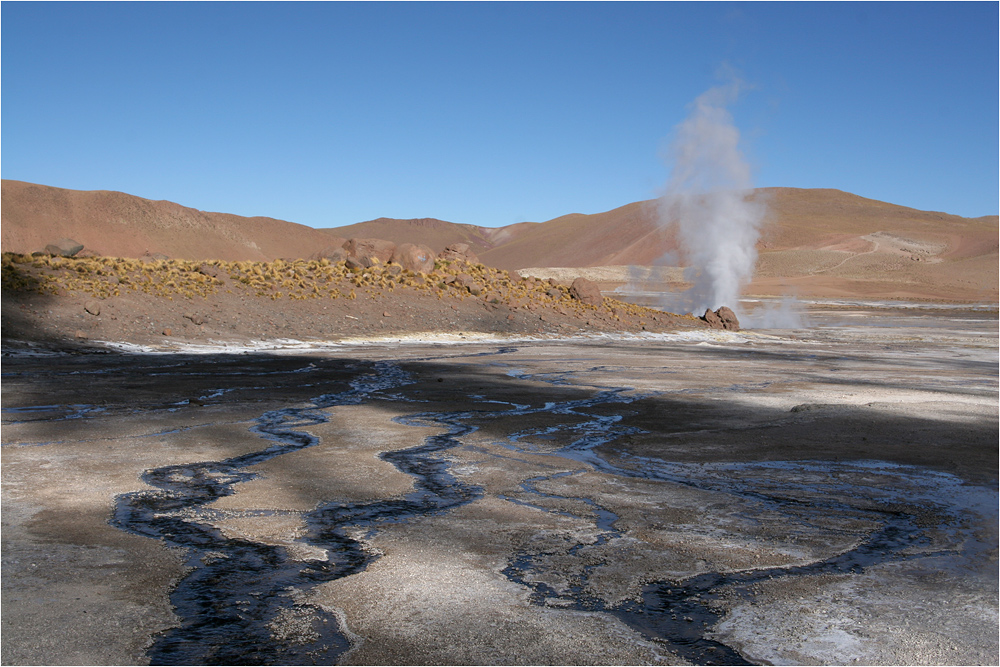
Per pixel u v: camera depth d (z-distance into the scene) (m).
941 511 6.89
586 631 4.32
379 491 7.32
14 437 9.67
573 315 35.72
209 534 5.95
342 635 4.23
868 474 8.28
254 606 4.60
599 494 7.33
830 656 4.08
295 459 8.67
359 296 32.00
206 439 9.73
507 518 6.50
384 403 13.19
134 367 17.98
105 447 9.15
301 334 26.69
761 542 5.93
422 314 31.53
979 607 4.72
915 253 170.00
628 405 13.48
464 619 4.45
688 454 9.28
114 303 25.17
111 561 5.31
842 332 41.53
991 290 120.50
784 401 14.12
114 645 4.08
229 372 17.44
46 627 4.27
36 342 20.88
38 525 6.09
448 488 7.49
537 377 17.81
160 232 157.88
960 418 12.19
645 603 4.73
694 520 6.50
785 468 8.54
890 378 19.23
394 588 4.89
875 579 5.17
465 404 13.27
